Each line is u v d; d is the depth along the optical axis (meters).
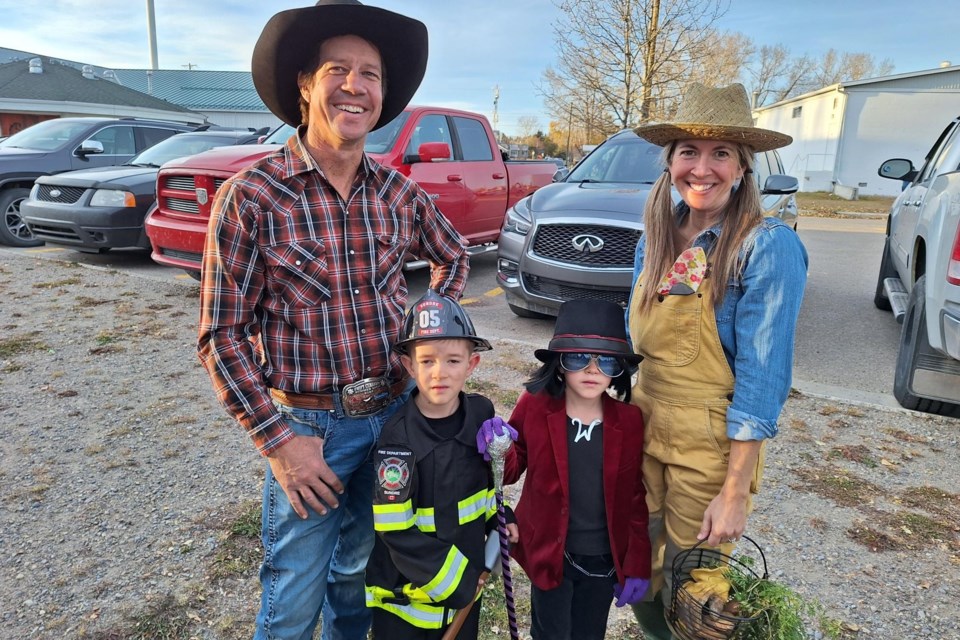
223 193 1.67
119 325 5.79
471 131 7.88
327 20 1.63
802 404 4.41
